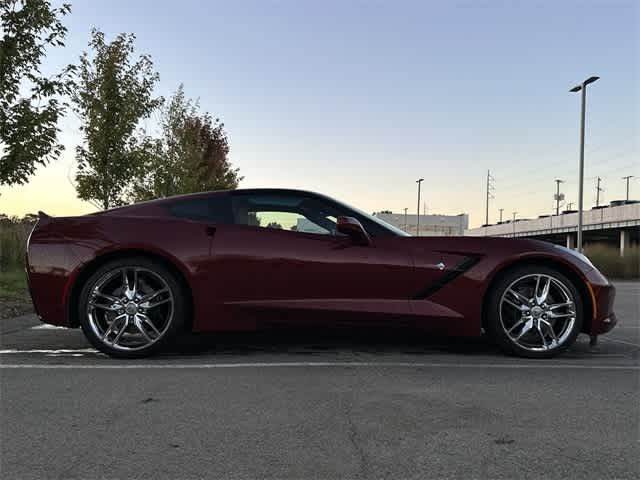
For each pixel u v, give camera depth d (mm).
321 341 4879
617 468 2201
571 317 4254
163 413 2822
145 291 4246
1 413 2814
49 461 2234
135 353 4121
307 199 4453
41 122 7020
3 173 6945
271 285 4203
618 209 40469
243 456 2291
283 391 3234
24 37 6992
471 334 4242
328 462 2236
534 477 2117
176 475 2117
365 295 4227
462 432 2576
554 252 4285
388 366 3912
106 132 11070
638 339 5406
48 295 4137
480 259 4238
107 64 11031
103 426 2629
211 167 21219
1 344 4773
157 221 4270
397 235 4375
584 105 25219
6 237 12109
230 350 4484
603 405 3016
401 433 2557
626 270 21109
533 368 3904
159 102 11820
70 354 4312
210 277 4172
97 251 4121
